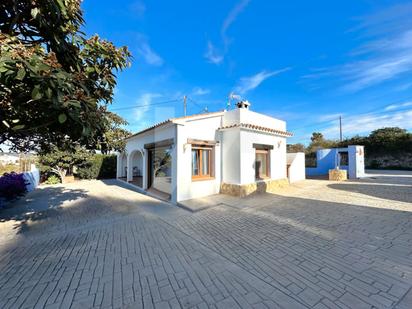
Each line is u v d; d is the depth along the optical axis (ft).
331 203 23.61
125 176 55.31
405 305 7.41
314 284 8.83
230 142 29.94
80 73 10.67
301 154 47.11
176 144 25.48
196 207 22.59
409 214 18.39
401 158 66.90
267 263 10.74
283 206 22.86
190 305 7.77
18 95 8.94
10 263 11.34
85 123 10.30
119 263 11.12
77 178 54.70
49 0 8.74
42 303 8.04
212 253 12.07
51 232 16.31
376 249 11.85
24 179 32.35
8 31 9.73
